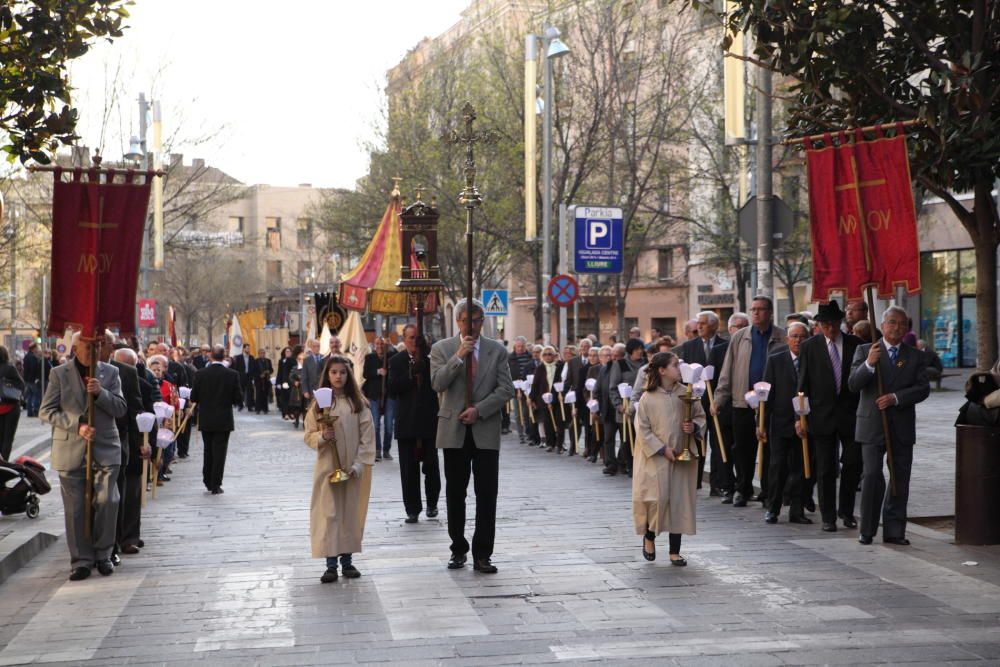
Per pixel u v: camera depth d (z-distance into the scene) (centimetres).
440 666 637
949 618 737
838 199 1018
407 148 3991
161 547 1064
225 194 4216
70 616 784
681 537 998
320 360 2548
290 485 1573
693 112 3625
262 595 835
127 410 992
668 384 930
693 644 675
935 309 3562
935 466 1556
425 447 1177
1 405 1509
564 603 790
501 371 920
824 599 795
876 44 1094
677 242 4903
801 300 4038
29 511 1260
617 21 3222
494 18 3831
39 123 983
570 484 1513
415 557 979
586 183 3462
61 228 936
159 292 8231
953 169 1041
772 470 1155
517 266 4478
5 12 948
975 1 1026
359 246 4275
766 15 1072
